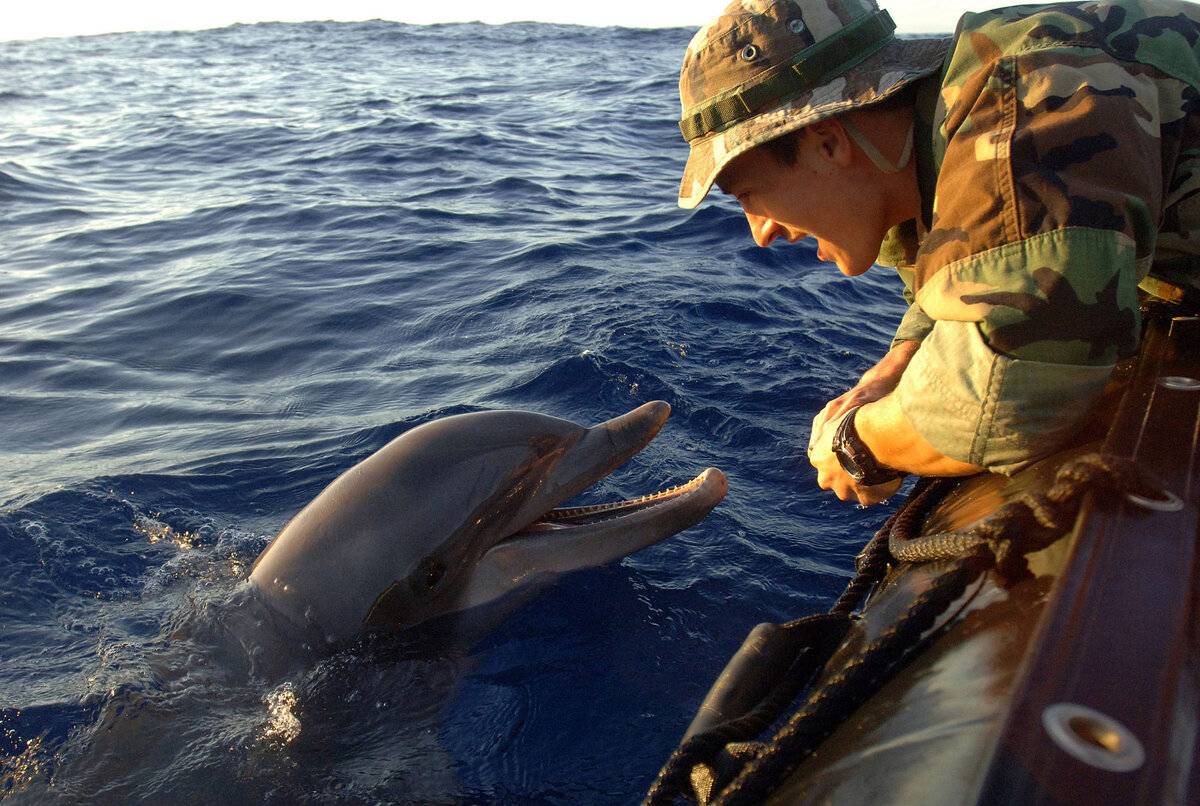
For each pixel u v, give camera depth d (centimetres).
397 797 268
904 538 189
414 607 321
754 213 222
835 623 175
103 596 370
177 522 430
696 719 157
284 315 752
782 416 506
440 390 571
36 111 2452
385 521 318
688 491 346
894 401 192
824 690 130
